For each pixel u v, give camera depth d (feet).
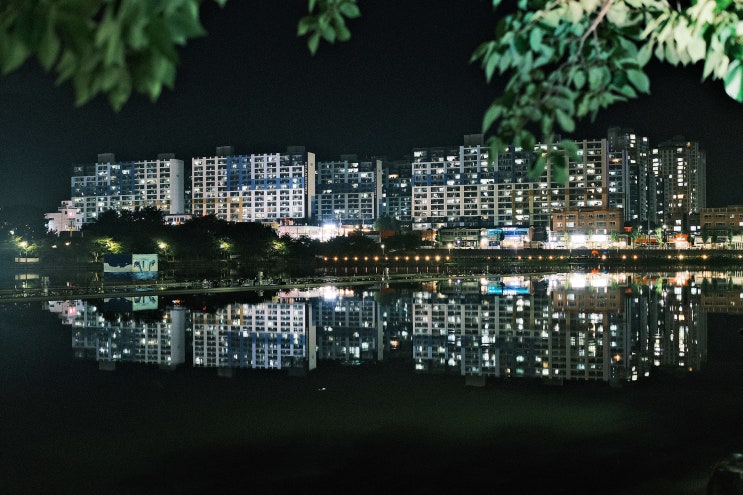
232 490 37.04
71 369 76.59
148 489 37.06
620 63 13.14
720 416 52.39
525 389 63.98
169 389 64.85
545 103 12.33
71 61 8.70
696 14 13.05
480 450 44.19
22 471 39.96
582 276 336.49
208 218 531.91
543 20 12.11
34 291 196.85
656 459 41.81
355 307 160.35
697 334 106.52
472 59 12.53
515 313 146.30
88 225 489.67
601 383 66.74
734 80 13.57
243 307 158.40
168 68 9.23
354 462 41.83
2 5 8.59
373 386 66.28
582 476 38.91
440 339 106.01
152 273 318.45
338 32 13.21
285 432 48.70
